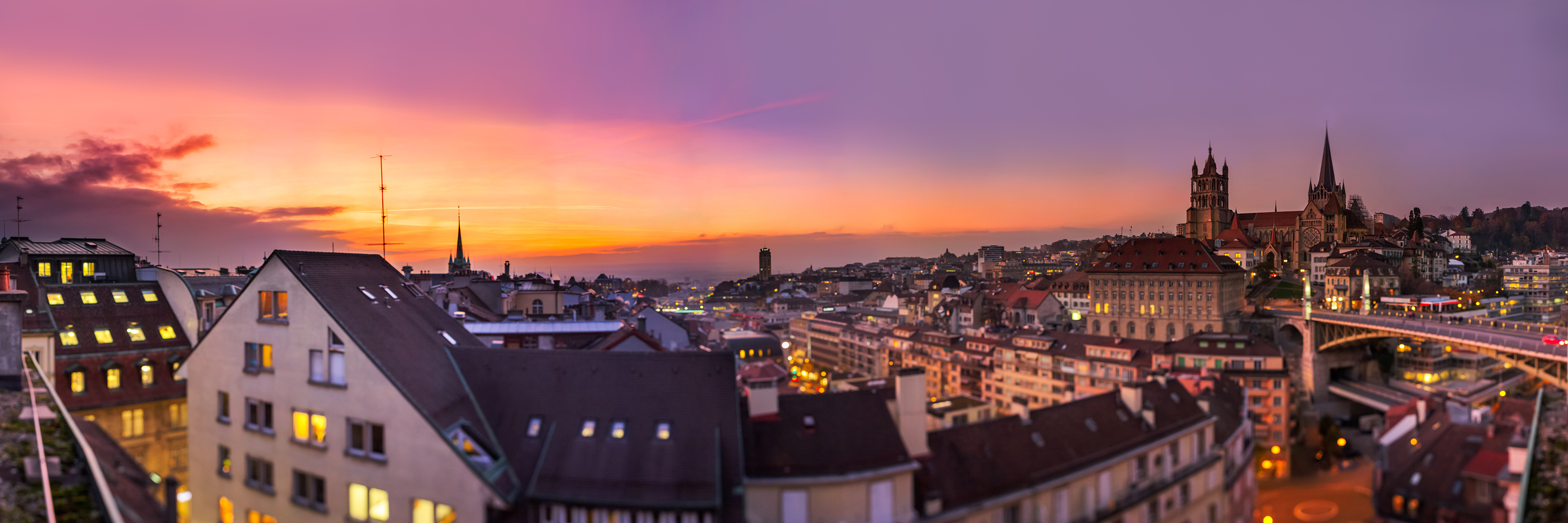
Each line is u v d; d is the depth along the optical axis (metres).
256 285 49.19
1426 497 80.50
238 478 49.28
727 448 41.78
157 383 67.56
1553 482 41.34
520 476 42.00
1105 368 146.75
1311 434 147.50
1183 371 118.44
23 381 47.84
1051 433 54.69
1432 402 100.69
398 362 45.16
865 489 43.56
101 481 29.02
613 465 41.41
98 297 70.06
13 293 47.97
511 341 78.25
